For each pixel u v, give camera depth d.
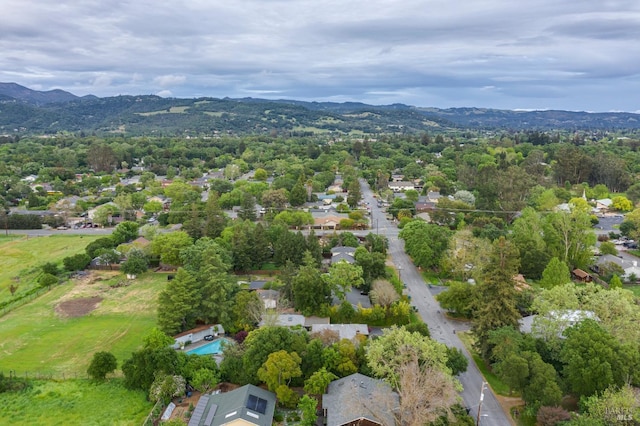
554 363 51.38
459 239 89.69
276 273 90.75
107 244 103.44
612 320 54.69
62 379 55.41
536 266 85.94
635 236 105.50
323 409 47.75
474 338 61.31
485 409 49.28
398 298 72.50
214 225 105.75
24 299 80.62
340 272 73.06
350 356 52.81
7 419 47.56
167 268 96.50
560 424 41.50
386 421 43.34
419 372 44.44
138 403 50.50
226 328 66.25
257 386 52.34
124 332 68.25
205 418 45.03
